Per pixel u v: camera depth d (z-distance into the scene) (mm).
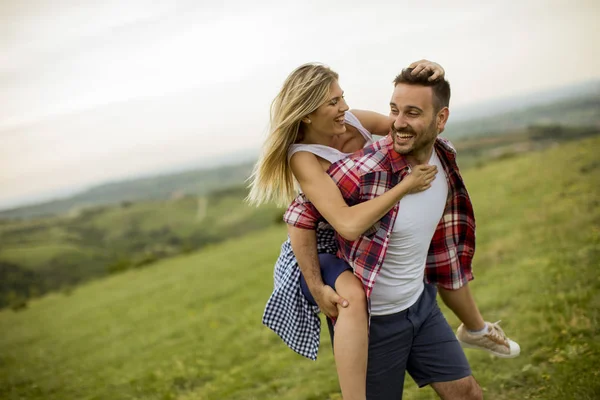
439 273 2955
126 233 60844
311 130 2602
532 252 7207
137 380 7016
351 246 2514
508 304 5562
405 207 2453
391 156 2457
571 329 4344
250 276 13594
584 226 7473
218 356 6996
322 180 2465
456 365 2678
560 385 3559
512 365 4137
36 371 9547
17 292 33281
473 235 2881
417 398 3979
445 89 2375
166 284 16953
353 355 2418
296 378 5230
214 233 45781
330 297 2480
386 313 2586
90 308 17016
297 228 2582
